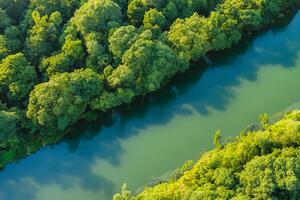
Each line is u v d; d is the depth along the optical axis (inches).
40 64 5452.8
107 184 5059.1
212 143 5206.7
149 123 5452.8
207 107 5506.9
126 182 5039.4
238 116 5393.7
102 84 5344.5
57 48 5625.0
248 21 5821.9
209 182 4466.0
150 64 5378.9
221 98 5561.0
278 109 5393.7
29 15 5703.7
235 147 4687.5
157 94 5580.7
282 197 4291.3
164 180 4960.6
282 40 5989.2
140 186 4985.2
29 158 5275.6
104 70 5369.1
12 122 5147.6
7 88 5364.2
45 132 5319.9
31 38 5502.0
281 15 6151.6
